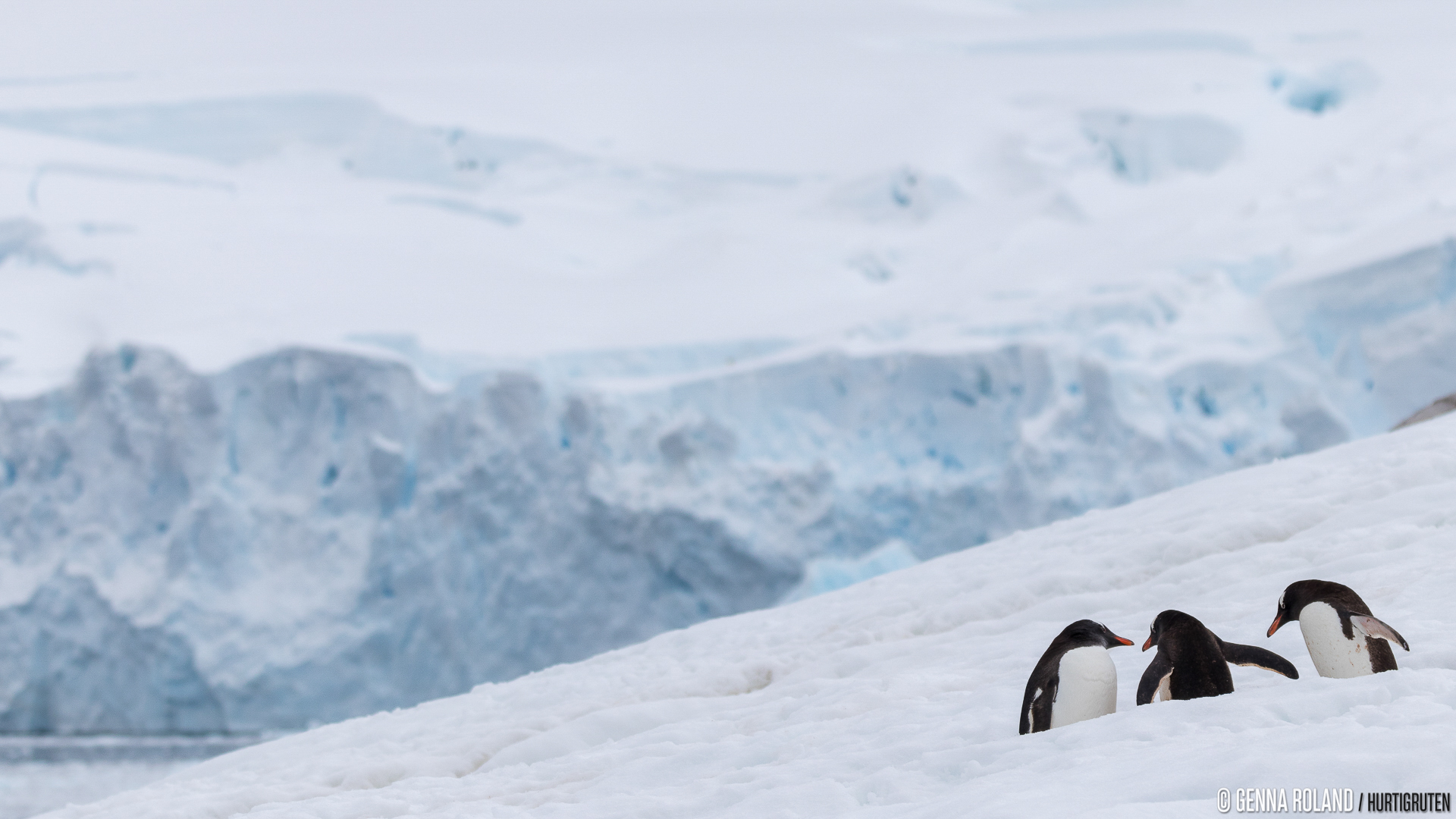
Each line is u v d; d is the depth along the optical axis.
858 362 169.12
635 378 191.38
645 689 36.78
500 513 154.12
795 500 152.88
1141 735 15.58
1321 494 39.19
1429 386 147.12
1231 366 157.25
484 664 149.50
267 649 151.00
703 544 147.38
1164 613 18.50
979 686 26.45
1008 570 42.19
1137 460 148.00
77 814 36.41
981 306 195.00
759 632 45.72
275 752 43.00
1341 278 162.62
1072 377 159.50
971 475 158.00
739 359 196.88
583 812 20.64
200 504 157.25
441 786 29.31
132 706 149.50
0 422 165.50
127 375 164.38
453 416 161.25
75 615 152.38
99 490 158.88
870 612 41.75
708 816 17.78
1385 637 16.98
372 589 154.38
